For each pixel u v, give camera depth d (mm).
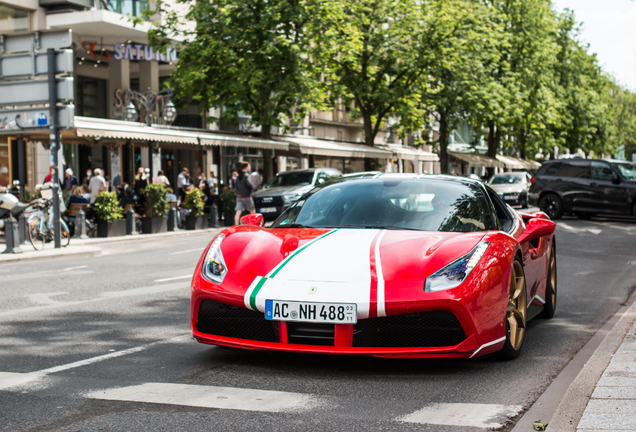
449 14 32312
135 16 25031
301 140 28609
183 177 25641
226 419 3371
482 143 63688
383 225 5004
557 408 3408
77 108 28219
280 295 4117
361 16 31016
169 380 4145
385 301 4000
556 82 49438
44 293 8203
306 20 24359
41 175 26203
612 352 4668
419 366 4500
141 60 29016
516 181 27125
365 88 31172
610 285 8633
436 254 4301
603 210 20328
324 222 5156
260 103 25484
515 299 4879
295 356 4754
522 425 3266
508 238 4742
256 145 24109
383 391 3900
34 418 3406
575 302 7422
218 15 24094
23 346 5230
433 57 31375
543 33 41562
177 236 18344
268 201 20125
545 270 6156
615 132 63656
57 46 14047
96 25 25219
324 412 3494
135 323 6145
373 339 4105
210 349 5035
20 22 25234
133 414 3457
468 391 3916
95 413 3480
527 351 5031
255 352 4891
